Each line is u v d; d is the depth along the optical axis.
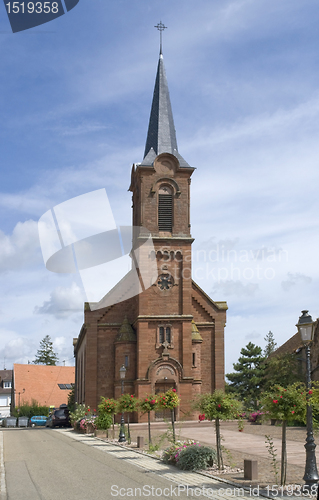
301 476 17.22
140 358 49.28
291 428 41.34
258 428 41.94
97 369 51.38
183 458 18.77
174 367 49.38
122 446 27.89
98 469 18.75
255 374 73.81
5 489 14.76
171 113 56.69
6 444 30.78
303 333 16.72
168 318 50.12
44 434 41.38
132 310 52.91
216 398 19.08
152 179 51.91
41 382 95.19
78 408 46.97
